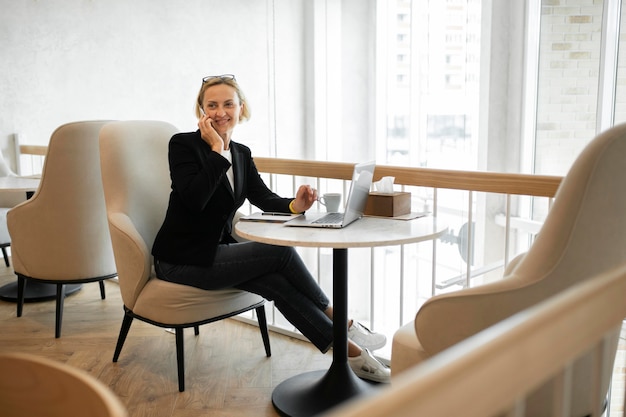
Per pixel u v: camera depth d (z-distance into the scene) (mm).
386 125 7141
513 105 5328
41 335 3242
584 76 4797
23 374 671
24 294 3855
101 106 5770
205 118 2465
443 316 1665
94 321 3457
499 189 2346
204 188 2367
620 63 4543
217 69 6496
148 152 2855
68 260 3213
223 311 2580
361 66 7180
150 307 2541
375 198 2463
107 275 3363
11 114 5281
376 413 565
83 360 2900
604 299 941
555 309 827
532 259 1571
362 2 7066
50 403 653
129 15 5867
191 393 2559
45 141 5473
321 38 6980
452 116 6074
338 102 7164
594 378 1073
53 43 5441
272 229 2223
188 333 3246
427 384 611
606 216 1532
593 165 1488
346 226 2256
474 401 667
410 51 6621
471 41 5746
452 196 5855
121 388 2604
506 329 747
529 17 5117
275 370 2783
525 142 5301
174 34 6172
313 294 2568
